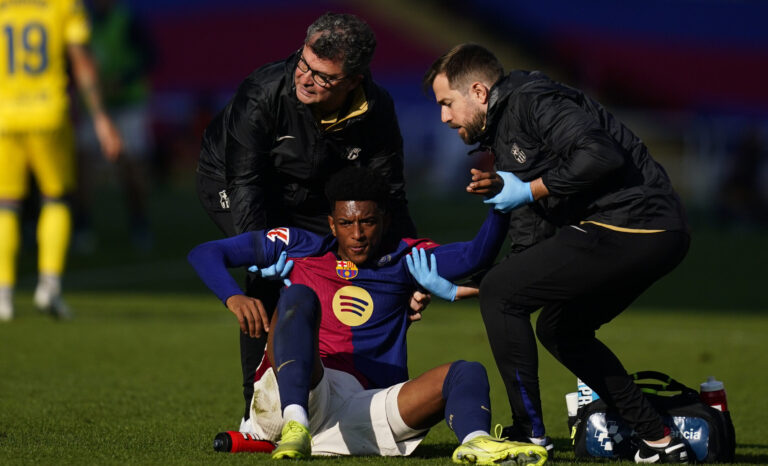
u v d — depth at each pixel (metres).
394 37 106.38
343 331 15.50
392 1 108.00
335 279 15.66
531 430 15.30
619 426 15.82
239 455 14.60
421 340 31.44
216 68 103.69
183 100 102.88
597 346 15.53
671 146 105.00
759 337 33.62
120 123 57.16
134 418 19.02
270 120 16.66
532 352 15.00
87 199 57.53
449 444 17.08
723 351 30.41
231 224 18.17
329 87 15.93
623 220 14.59
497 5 109.12
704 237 75.81
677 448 15.02
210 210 18.39
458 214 81.19
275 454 13.62
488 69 15.47
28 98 32.06
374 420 14.70
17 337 29.67
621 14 109.62
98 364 25.80
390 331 15.73
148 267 51.34
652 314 40.16
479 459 13.06
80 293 42.31
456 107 15.57
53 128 32.09
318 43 15.62
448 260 15.79
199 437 16.94
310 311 14.42
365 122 16.92
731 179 86.69
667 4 110.44
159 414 19.53
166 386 23.02
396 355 15.73
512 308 14.97
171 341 30.12
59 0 32.22
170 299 41.19
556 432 18.80
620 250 14.49
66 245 33.09
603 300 15.04
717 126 105.06
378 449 14.80
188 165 103.50
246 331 14.54
